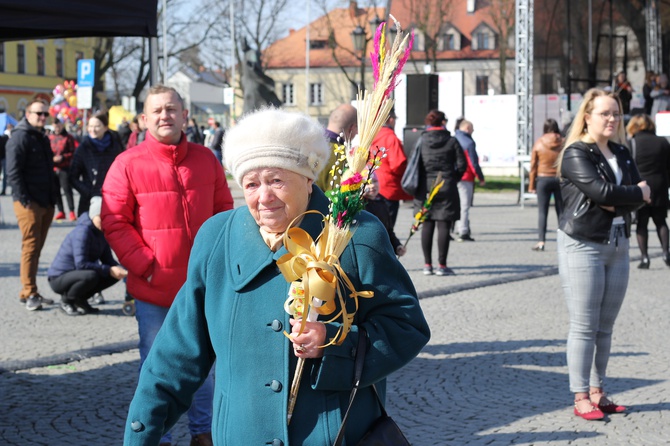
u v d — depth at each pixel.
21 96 69.31
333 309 2.48
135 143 17.28
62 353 7.61
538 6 26.36
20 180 9.55
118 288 11.39
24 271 9.77
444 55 61.16
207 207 5.13
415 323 2.64
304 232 2.47
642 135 12.45
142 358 5.06
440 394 6.49
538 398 6.38
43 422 5.79
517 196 27.53
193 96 47.19
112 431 5.63
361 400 2.63
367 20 54.81
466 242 15.86
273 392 2.55
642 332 8.49
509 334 8.44
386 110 2.50
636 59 31.61
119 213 5.02
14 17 5.62
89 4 5.93
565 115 18.23
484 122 30.98
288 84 78.75
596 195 5.59
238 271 2.64
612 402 6.05
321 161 2.63
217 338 2.66
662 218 12.72
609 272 5.85
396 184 11.33
